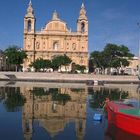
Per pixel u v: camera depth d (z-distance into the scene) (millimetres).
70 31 177625
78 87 76312
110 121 27016
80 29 177125
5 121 28188
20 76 113500
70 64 171500
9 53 137625
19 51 141500
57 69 155625
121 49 148250
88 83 95812
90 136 23016
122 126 24234
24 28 174625
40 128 25500
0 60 183750
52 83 94688
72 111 34781
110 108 27094
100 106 39156
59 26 177625
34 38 175750
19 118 29688
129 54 150125
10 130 24594
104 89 70188
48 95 52188
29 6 176250
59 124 27266
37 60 154875
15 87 70000
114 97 50938
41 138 22297
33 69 158625
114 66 145000
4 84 82125
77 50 176625
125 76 112938
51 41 177000
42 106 38250
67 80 109438
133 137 22234
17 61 137750
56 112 33781
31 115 31516
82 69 161375
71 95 53156
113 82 105562
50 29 177250
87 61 176750
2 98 46281
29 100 44250
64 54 165250
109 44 149375
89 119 29906
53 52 176250
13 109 35250
